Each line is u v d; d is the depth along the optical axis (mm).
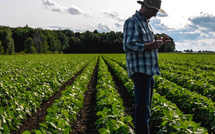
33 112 6902
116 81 14086
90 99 9422
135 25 3354
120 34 137375
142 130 3393
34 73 12805
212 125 5316
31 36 107750
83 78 12227
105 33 143500
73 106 6305
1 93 7535
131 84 9547
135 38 3266
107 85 9055
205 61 26969
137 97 3459
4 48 81250
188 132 3846
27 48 95812
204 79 10680
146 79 3432
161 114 5031
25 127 6141
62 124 4559
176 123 4234
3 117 4965
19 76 11406
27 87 9547
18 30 109312
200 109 5891
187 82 9812
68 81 14500
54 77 11500
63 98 6395
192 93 6957
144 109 3426
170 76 12484
